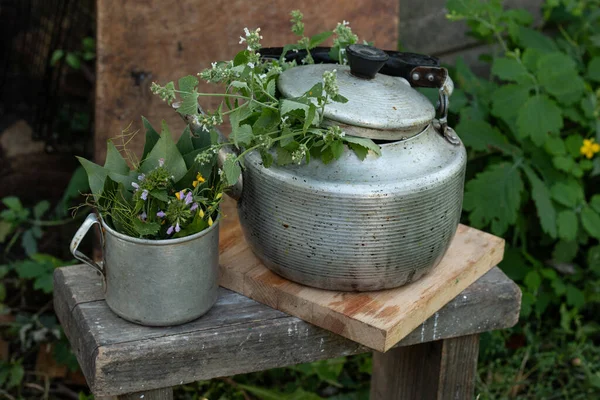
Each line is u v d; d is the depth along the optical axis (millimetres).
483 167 2600
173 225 1345
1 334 2447
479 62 2840
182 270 1382
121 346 1383
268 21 2168
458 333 1667
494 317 1684
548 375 2467
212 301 1471
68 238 2678
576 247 2539
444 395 1793
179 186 1409
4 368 2328
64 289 1557
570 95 2439
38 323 2389
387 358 1986
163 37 2086
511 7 2844
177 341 1412
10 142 2828
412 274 1491
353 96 1403
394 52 1594
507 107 2355
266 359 1495
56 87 2820
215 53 2139
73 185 2504
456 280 1586
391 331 1414
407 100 1433
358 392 2350
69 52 2803
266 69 1552
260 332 1469
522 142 2463
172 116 2143
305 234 1416
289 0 2172
